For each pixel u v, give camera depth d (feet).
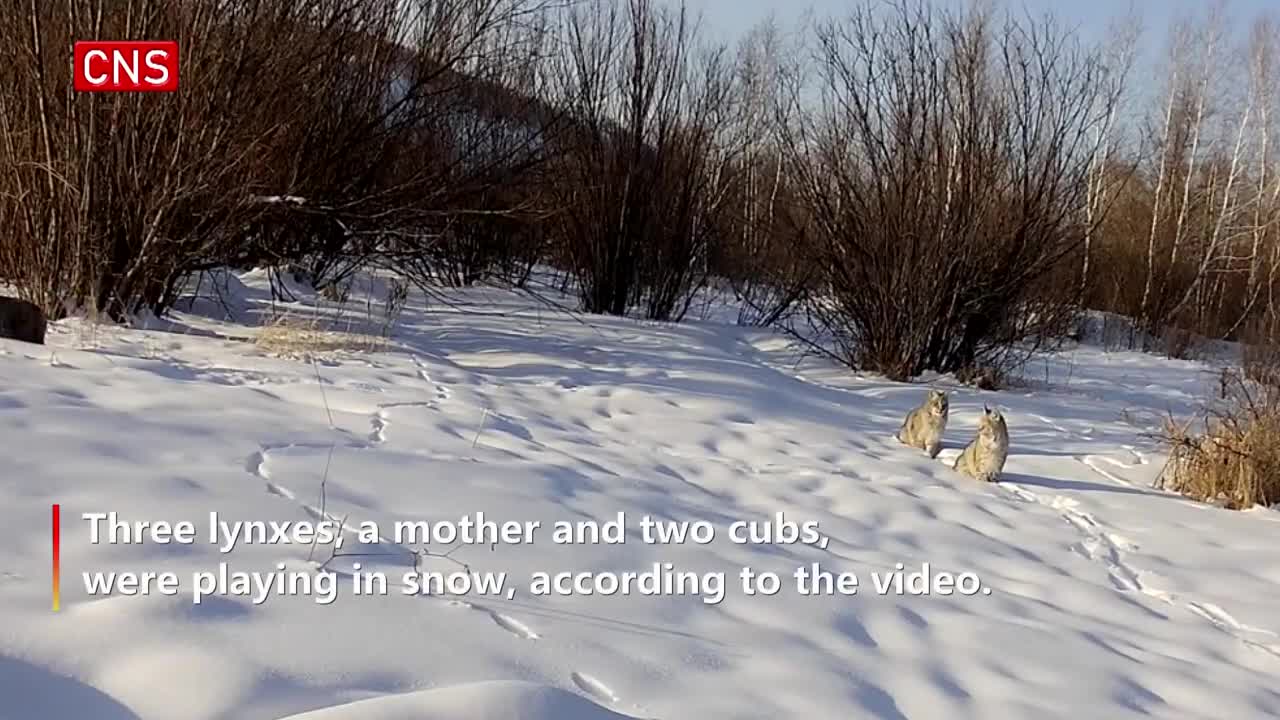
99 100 30.73
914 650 14.08
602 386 31.50
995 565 19.63
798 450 26.89
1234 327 94.73
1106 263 97.14
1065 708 12.78
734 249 64.95
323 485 15.39
